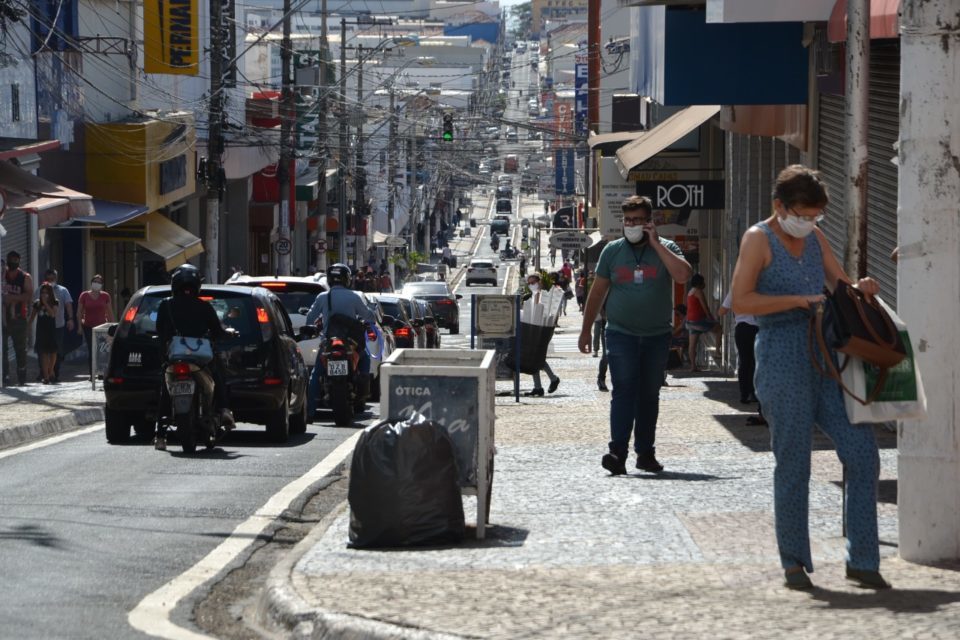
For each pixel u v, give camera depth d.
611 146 101.69
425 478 19.16
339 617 14.78
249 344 35.59
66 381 59.81
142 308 35.72
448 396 19.69
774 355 15.66
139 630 15.73
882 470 25.52
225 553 20.58
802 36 41.12
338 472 29.66
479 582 16.48
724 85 41.88
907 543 17.19
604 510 22.06
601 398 47.78
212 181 86.00
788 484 15.73
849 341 15.10
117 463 30.67
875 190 33.88
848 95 25.02
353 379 41.78
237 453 33.06
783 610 14.57
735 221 60.56
